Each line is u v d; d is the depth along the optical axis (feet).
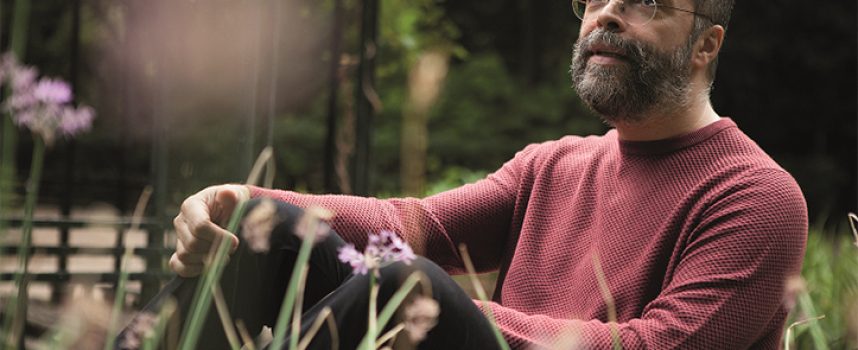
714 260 5.32
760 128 43.60
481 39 48.16
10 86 2.92
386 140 34.53
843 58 42.01
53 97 2.93
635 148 6.02
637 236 5.77
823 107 42.63
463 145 37.35
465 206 6.63
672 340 5.11
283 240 5.23
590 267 5.86
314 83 15.71
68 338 3.76
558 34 47.03
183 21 11.99
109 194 17.17
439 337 4.55
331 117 13.24
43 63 18.99
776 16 42.19
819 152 42.11
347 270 5.19
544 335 5.10
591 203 6.15
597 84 5.96
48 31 19.03
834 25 41.88
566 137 6.73
